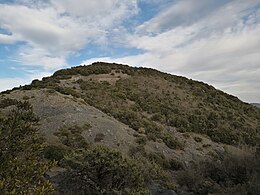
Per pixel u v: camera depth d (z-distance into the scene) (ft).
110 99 133.18
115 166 41.88
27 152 14.80
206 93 192.13
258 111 190.80
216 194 53.42
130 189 40.27
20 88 129.90
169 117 128.67
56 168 47.75
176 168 77.10
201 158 88.12
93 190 40.47
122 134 85.97
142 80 187.62
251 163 61.87
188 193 56.95
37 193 13.03
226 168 64.34
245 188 50.26
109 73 193.36
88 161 42.37
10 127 14.92
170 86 187.83
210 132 122.01
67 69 187.83
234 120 146.61
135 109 129.80
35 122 17.24
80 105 104.94
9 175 13.50
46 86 129.90
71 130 78.59
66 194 37.70
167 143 92.73
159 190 53.62
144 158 71.61
